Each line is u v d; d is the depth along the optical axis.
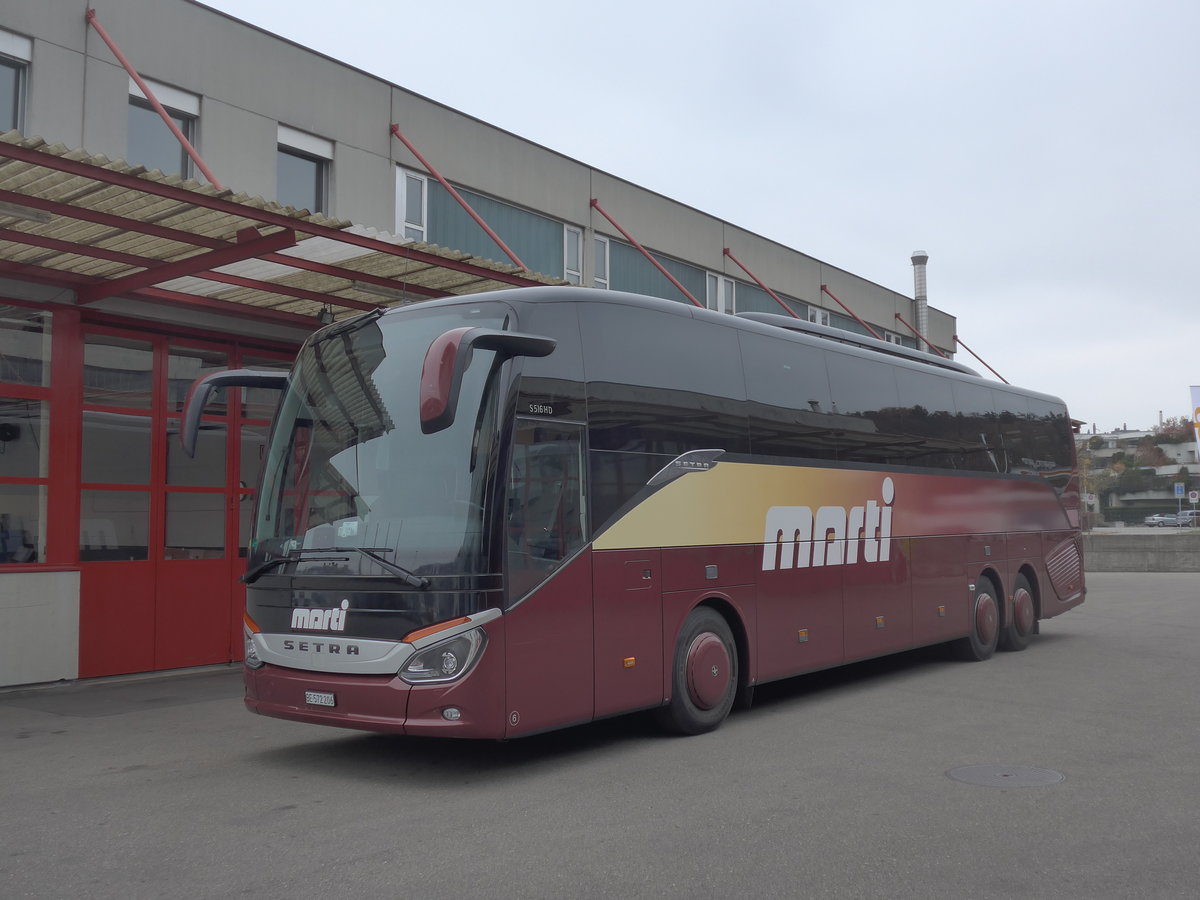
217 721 9.41
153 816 6.17
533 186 19.77
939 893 4.77
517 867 5.13
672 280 19.53
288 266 10.84
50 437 11.34
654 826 5.85
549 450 7.39
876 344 12.40
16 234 9.64
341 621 6.98
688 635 8.53
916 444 12.27
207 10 14.61
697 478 8.76
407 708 6.68
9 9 12.48
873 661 13.57
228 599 12.95
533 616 7.09
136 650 11.98
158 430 12.41
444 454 7.04
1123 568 34.84
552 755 7.89
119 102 13.43
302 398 7.91
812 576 10.14
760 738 8.45
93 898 4.74
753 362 9.71
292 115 15.59
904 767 7.31
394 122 17.17
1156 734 8.44
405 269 11.31
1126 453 140.75
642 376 8.35
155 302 12.09
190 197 8.76
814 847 5.45
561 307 7.72
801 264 28.06
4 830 5.89
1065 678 11.71
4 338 11.08
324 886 4.87
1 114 12.51
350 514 7.23
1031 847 5.45
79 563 11.54
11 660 10.91
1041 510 15.31
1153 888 4.84
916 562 11.98
